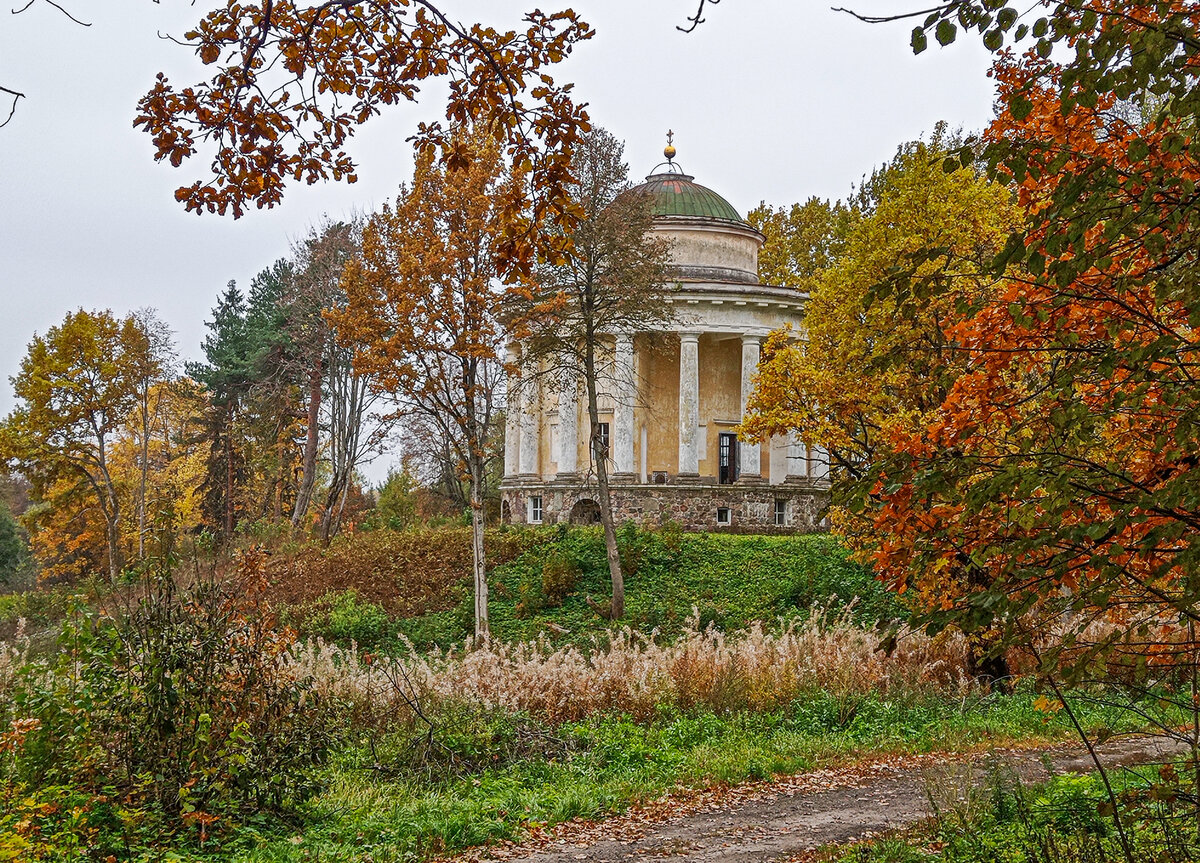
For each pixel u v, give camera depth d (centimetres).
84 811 902
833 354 2238
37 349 4616
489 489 5984
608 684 1794
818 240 5588
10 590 6538
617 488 4328
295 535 4594
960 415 562
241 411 6172
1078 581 512
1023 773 1232
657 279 3331
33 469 4838
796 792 1272
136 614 1105
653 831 1106
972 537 551
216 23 660
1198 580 429
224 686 1141
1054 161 461
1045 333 549
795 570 3269
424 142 739
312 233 4775
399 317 2778
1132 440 538
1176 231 450
